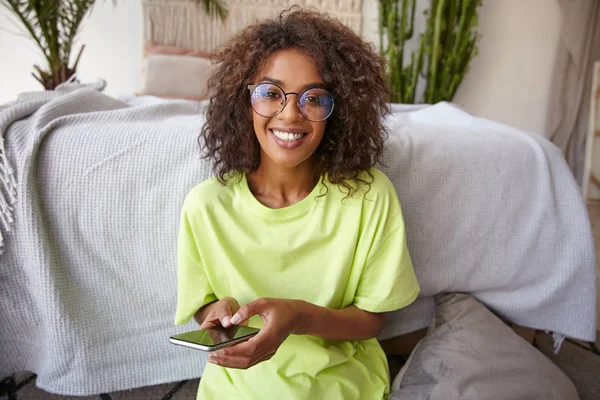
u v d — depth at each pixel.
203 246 0.68
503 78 2.58
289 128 0.58
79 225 0.77
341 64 0.60
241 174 0.69
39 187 0.75
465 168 0.88
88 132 0.78
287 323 0.55
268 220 0.66
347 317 0.66
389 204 0.67
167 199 0.77
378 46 2.54
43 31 1.99
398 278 0.67
